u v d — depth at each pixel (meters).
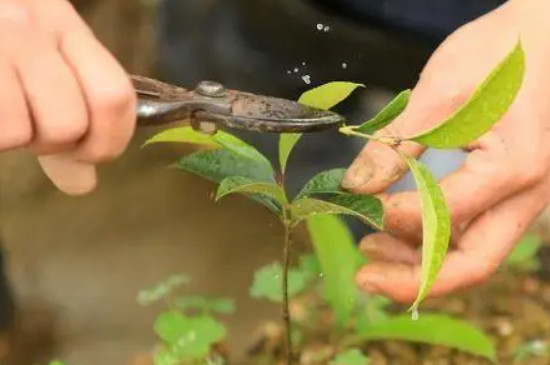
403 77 1.57
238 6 1.67
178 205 1.79
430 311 1.39
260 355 1.33
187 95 0.80
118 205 1.79
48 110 0.75
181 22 1.84
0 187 1.84
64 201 1.81
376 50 1.55
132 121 0.77
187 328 1.24
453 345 1.23
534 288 1.43
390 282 1.00
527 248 1.41
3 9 0.79
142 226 1.74
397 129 0.95
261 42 1.64
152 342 1.48
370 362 1.29
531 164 0.96
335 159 1.67
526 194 0.98
